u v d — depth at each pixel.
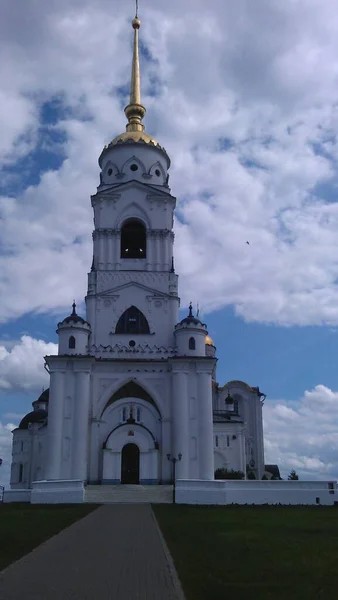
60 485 56.59
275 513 42.12
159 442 71.00
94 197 81.81
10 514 40.19
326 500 53.66
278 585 16.22
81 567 19.17
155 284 78.19
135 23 94.25
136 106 89.62
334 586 16.11
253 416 103.81
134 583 16.69
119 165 83.94
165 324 76.62
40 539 25.95
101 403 71.81
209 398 71.00
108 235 79.88
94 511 43.84
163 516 38.88
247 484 53.94
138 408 72.38
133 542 25.27
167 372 73.38
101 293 77.19
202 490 53.97
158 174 84.94
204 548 23.02
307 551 22.25
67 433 68.44
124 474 70.56
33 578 17.38
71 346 71.62
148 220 81.00
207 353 106.88
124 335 75.50
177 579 17.23
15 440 96.19
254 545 23.86
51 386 69.88
